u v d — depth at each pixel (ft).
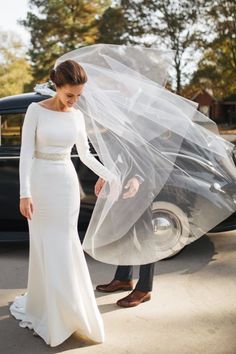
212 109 160.66
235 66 119.44
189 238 15.05
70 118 10.44
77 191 10.75
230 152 15.61
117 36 133.49
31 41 153.38
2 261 16.40
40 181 10.36
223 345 10.54
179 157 14.61
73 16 153.69
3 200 16.56
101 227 12.14
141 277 12.71
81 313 10.39
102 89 12.07
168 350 10.33
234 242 18.37
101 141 11.87
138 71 12.57
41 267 10.55
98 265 15.93
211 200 14.67
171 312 12.25
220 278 14.67
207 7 118.11
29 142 10.24
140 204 12.13
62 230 10.42
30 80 152.46
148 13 125.49
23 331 11.26
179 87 121.70
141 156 12.10
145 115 12.31
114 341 10.74
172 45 122.21
